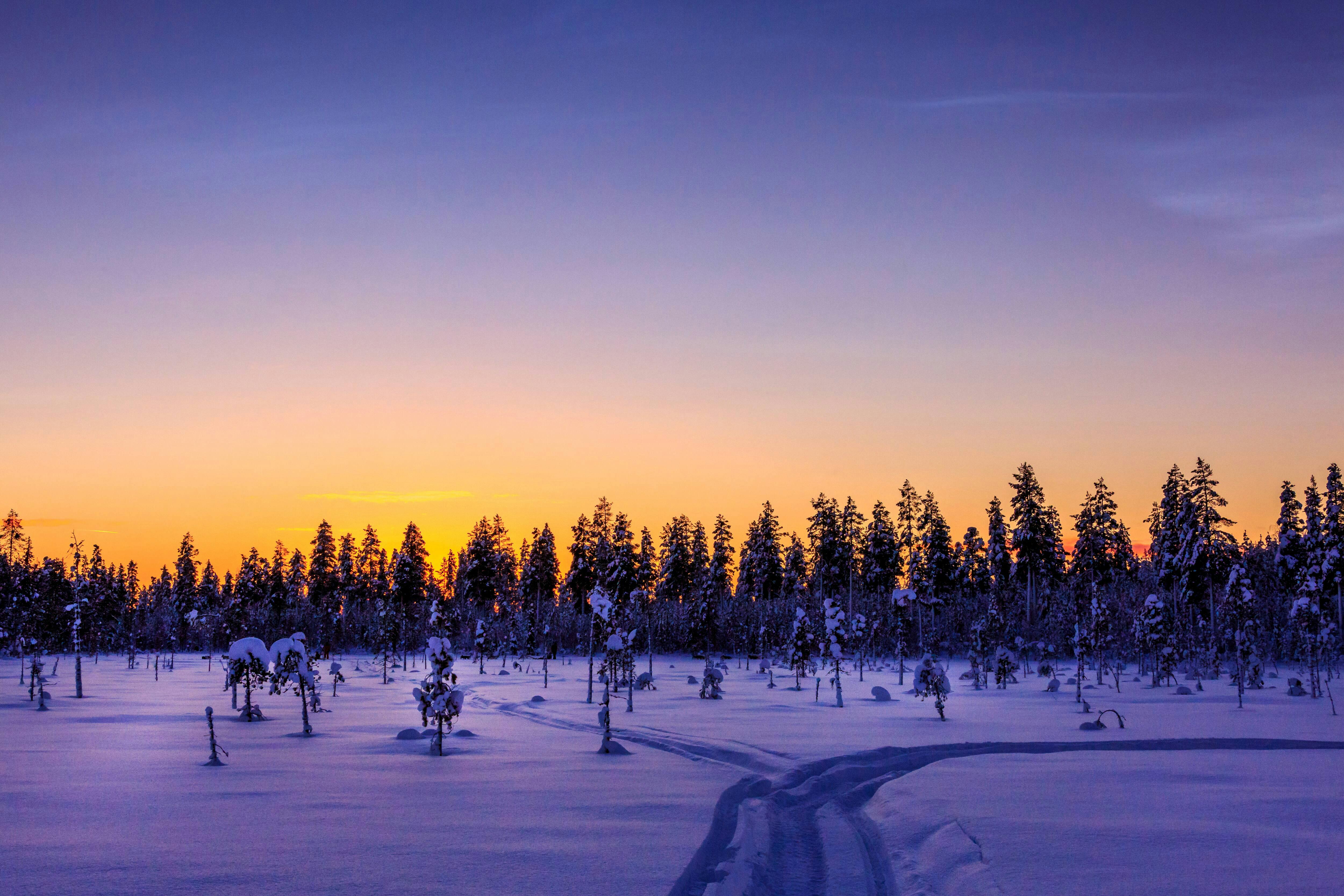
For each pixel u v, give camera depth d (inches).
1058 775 824.9
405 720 1332.4
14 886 441.1
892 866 536.1
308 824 593.6
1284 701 1627.7
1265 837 554.3
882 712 1424.7
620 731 1168.2
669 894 430.6
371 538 4498.0
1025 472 3289.9
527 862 490.0
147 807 649.6
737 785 764.0
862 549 3678.6
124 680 2251.5
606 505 3784.5
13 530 3316.9
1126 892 434.0
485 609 4370.1
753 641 3791.8
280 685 1373.0
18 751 966.4
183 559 4886.8
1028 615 3336.6
